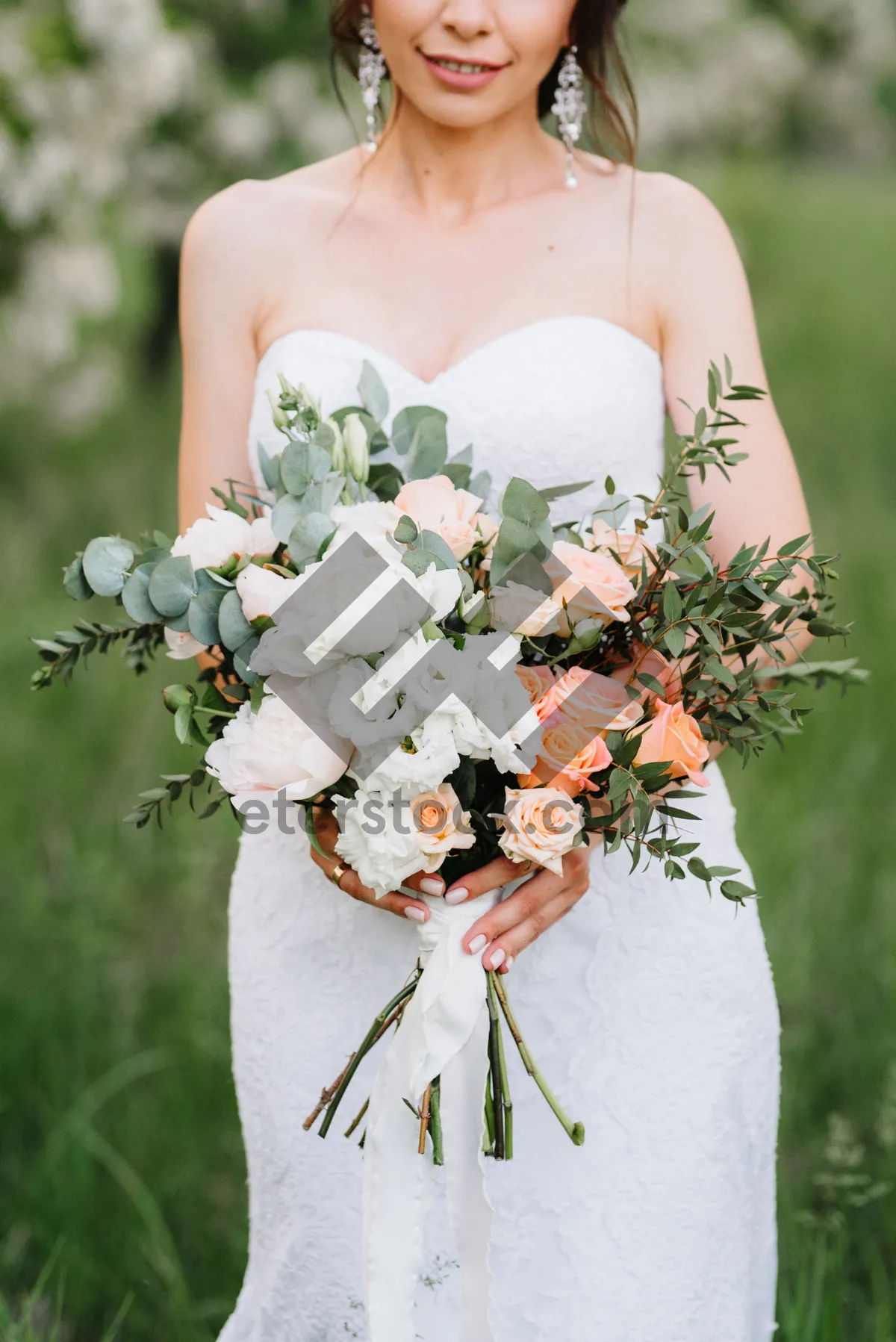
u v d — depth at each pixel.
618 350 2.04
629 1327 1.96
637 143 2.17
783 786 3.96
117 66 5.76
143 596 1.67
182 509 2.21
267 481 1.77
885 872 3.58
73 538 6.09
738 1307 2.04
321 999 2.03
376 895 1.68
